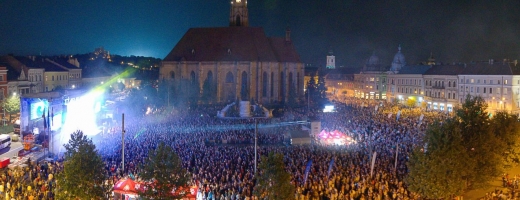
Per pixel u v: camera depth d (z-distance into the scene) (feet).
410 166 150.00
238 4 566.36
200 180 158.61
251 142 257.14
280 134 275.18
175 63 524.52
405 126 286.46
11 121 313.53
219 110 422.00
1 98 350.64
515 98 405.59
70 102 253.03
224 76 515.09
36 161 202.28
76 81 526.16
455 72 485.56
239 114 380.99
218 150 214.07
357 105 488.85
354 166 179.11
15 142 236.84
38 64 446.19
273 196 117.50
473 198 166.20
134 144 227.20
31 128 241.14
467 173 151.43
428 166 143.74
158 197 114.42
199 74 515.91
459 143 147.13
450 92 490.08
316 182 155.12
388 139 240.53
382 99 627.46
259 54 525.75
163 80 516.32
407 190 158.61
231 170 171.83
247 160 191.21
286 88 535.19
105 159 192.13
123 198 135.64
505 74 409.69
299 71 549.54
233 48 527.81
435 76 519.19
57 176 124.36
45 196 140.05
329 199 147.54
